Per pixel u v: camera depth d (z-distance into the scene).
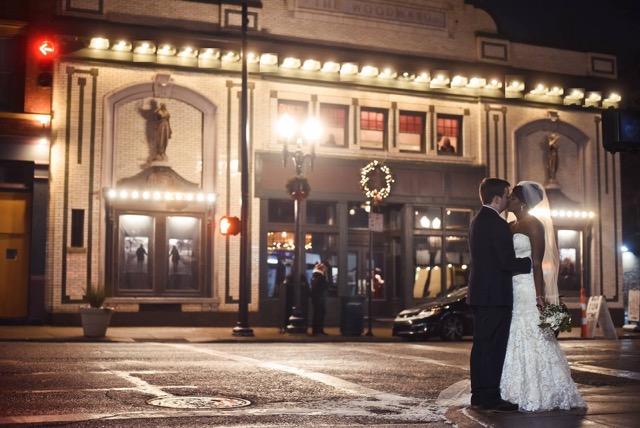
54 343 17.95
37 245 23.17
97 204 23.67
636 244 34.75
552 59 30.12
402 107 27.78
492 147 28.81
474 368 8.22
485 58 28.91
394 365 13.37
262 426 7.52
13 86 23.47
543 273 8.48
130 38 24.00
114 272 23.81
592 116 30.48
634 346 18.80
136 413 8.06
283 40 26.05
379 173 26.61
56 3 23.58
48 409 8.31
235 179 25.17
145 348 16.06
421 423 7.82
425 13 28.30
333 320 26.45
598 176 30.41
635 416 7.78
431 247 27.95
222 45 24.94
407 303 27.19
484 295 8.07
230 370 11.95
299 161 23.25
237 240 25.05
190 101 24.92
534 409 8.07
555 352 8.27
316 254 26.53
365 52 26.97
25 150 23.19
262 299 25.12
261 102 25.70
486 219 8.19
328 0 26.88
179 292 24.50
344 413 8.39
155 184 24.12
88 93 23.81
